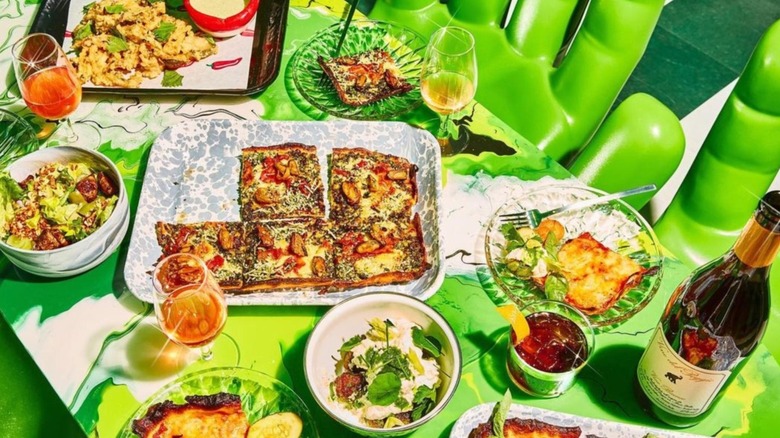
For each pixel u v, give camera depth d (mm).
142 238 1339
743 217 1687
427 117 1599
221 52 1723
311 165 1487
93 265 1312
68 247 1231
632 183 1691
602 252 1328
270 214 1414
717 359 1022
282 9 1806
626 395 1185
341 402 1117
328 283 1302
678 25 3346
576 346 1167
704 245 1724
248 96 1632
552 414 1092
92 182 1362
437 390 1130
